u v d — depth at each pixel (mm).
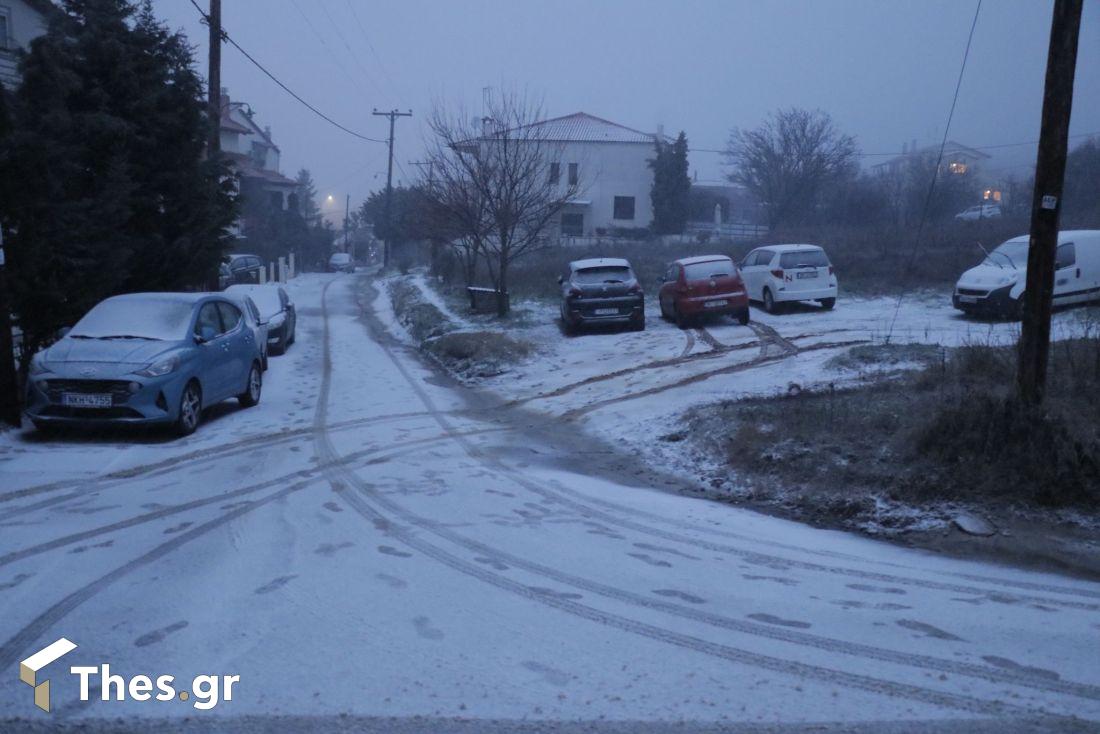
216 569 6625
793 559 7117
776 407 11203
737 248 36906
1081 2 8375
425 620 5691
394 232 62344
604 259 20953
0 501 8656
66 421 11250
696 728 4348
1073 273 18797
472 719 4434
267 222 56625
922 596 6281
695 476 9883
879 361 14039
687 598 6160
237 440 11633
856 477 8711
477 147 24562
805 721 4418
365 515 8125
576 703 4602
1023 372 8695
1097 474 8000
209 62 20625
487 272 34719
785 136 55719
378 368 18984
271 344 21031
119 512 8234
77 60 15164
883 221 47406
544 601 6059
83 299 13719
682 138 56969
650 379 15094
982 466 8289
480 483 9461
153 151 16359
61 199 13367
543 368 17344
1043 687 4820
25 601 6004
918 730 4332
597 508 8602
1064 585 6578
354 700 4633
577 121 60000
